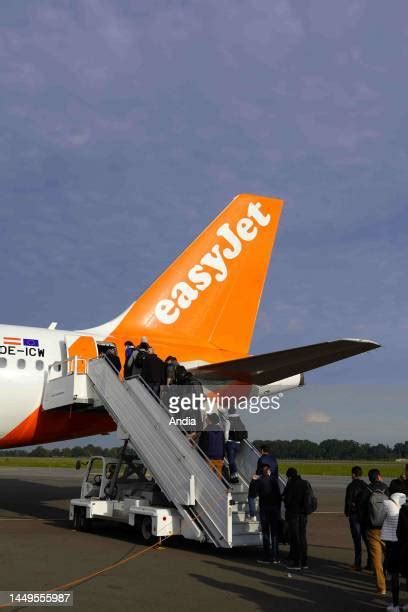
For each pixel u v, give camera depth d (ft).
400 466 324.39
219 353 84.28
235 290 87.45
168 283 84.89
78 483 141.69
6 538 57.52
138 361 62.90
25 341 72.90
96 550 51.47
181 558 49.08
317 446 558.15
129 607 33.94
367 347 60.03
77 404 71.97
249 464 61.77
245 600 36.37
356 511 46.96
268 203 91.04
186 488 53.06
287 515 47.26
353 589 40.40
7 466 277.03
